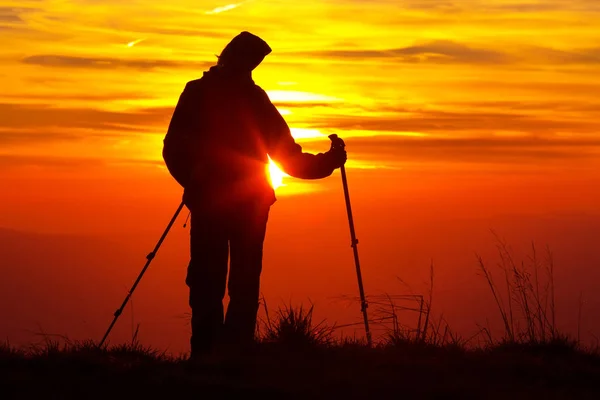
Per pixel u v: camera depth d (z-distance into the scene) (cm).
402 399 1183
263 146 1516
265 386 1204
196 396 1168
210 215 1491
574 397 1246
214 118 1498
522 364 1393
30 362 1282
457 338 1552
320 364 1331
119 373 1248
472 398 1203
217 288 1500
